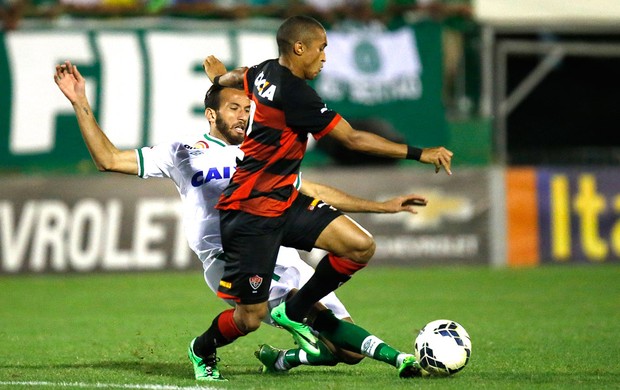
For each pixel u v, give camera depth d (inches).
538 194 2496.3
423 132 2635.3
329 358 948.0
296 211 876.0
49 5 2554.1
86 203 2389.3
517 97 2972.4
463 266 2477.9
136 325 1471.5
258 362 1075.9
